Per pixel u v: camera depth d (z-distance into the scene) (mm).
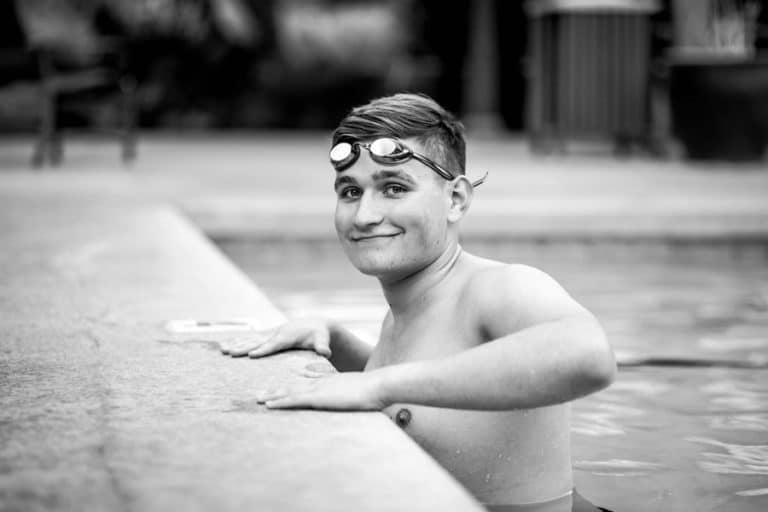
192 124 18797
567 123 11086
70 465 1548
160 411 1857
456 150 2084
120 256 4367
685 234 6457
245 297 3297
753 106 10391
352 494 1427
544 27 11320
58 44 13789
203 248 4648
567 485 2088
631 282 5328
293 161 11594
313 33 19016
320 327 2480
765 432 2648
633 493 2160
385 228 2006
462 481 2008
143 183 8562
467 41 17703
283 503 1392
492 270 2018
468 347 1996
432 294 2096
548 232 6449
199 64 18531
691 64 10594
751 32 11281
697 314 4379
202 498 1410
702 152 10695
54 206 6668
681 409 2875
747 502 2115
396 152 1968
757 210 6496
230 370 2201
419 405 1916
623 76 10875
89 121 15203
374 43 18938
